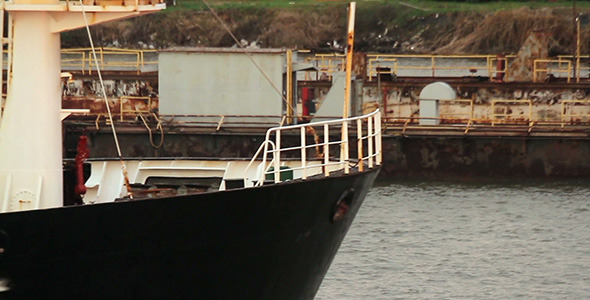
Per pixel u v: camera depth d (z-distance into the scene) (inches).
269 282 1322.6
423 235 2293.3
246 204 1226.0
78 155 1318.9
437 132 3235.7
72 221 1136.2
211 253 1234.0
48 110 1226.0
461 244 2214.6
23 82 1217.4
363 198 1437.0
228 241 1240.2
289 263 1332.4
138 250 1186.0
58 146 1238.9
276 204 1256.8
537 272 1999.3
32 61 1217.4
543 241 2246.6
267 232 1270.9
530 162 3216.0
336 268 2011.6
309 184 1280.8
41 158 1222.9
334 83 3280.0
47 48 1222.9
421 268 2016.5
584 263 2063.2
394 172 3243.1
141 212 1165.1
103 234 1159.0
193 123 3238.2
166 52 3235.7
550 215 2536.9
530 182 3166.8
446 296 1835.6
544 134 3206.2
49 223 1127.0
